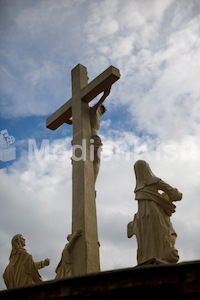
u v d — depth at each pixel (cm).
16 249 1262
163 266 828
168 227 1080
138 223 1089
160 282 829
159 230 1063
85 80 1448
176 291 820
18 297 902
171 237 1070
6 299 908
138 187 1126
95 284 855
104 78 1344
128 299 838
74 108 1398
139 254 1065
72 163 1320
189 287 815
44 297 882
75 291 862
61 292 872
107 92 1373
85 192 1247
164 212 1102
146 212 1084
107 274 850
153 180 1121
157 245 1055
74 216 1229
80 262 1156
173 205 1108
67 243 1194
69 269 1156
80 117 1366
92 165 1305
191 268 819
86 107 1395
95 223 1225
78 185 1266
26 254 1246
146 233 1068
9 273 1234
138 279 838
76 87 1427
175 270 825
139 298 833
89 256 1160
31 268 1226
